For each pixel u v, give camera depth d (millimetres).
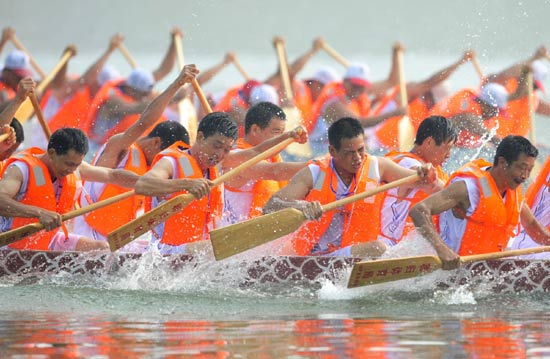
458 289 26078
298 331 21047
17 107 30469
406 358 18562
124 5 152625
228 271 26828
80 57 139125
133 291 26250
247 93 55250
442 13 139625
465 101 51719
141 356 18656
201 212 28422
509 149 25672
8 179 27281
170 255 26969
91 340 20078
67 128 27438
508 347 19484
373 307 24234
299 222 26078
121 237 26828
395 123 55250
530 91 51125
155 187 27219
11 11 152375
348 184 27672
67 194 27969
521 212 27172
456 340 20125
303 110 60438
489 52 108938
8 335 20609
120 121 54344
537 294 26016
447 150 29297
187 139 31422
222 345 19578
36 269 27438
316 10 149000
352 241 27906
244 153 29859
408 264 24906
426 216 25453
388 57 143250
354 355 18750
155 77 60906
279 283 26578
